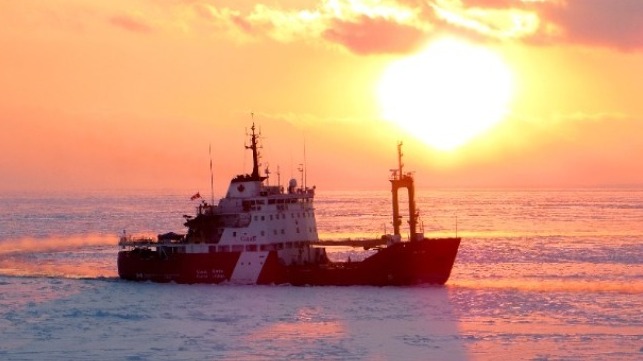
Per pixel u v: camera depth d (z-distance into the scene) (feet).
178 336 525.75
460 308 587.27
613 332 520.01
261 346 500.33
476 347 492.54
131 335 531.50
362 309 586.04
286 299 618.85
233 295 637.71
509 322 547.90
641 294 636.48
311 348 495.00
